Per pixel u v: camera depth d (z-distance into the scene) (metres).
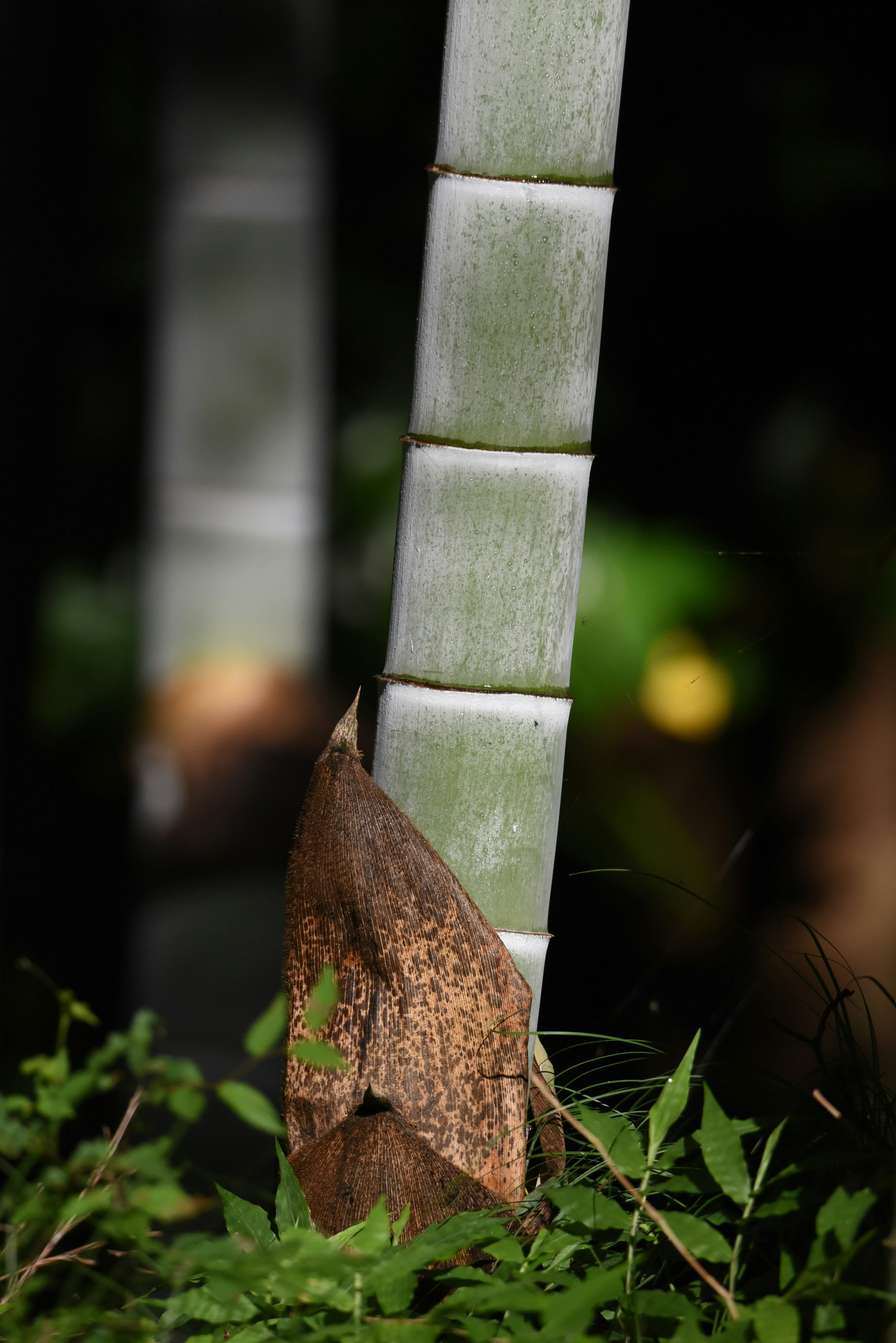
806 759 5.12
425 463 3.13
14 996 4.75
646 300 6.81
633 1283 3.07
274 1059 4.45
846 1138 3.15
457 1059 3.11
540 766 3.15
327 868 3.11
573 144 3.11
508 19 3.10
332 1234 3.11
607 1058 3.50
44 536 4.83
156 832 5.54
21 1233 3.09
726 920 3.68
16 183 4.45
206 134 5.42
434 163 3.13
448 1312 3.01
